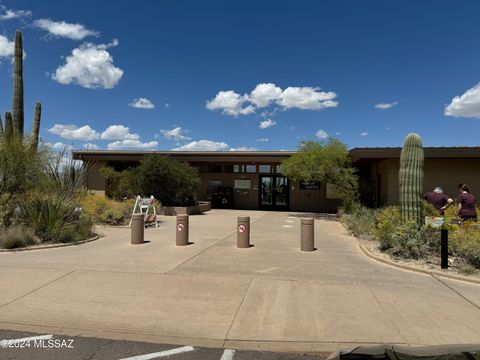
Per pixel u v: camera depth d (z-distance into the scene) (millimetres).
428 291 7121
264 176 28688
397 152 17812
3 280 7715
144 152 27281
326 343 5000
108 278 7883
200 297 6746
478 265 8641
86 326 5547
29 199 13180
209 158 26812
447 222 8641
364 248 11078
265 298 6699
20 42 16391
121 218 17469
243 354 4746
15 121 16266
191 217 21094
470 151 16828
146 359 4605
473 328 5426
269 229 16062
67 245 11570
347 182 20969
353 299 6648
